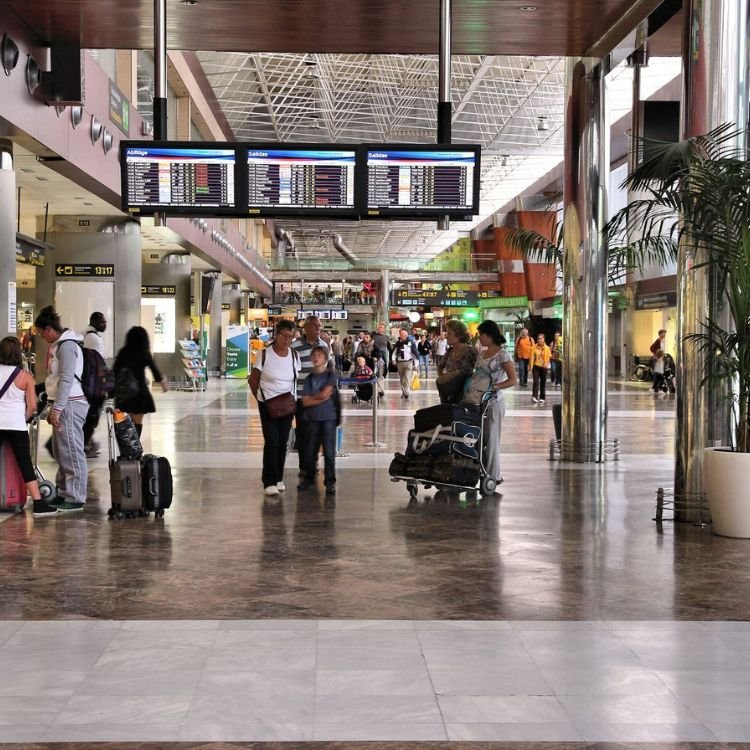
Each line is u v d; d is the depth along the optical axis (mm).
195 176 10836
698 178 8320
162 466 9016
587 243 13414
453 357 11031
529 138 49438
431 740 3891
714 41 8922
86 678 4582
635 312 44656
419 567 7051
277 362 10352
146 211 10828
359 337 41562
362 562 7203
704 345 8555
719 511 8273
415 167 10875
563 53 12344
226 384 35344
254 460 13250
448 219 10992
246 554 7469
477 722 4074
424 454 10414
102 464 12812
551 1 10391
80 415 9508
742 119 8977
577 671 4734
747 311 8328
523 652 5031
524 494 10547
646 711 4215
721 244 8398
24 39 11484
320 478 11625
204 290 36781
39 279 21922
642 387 36688
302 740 3881
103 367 11859
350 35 11641
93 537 8133
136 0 10508
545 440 16359
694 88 9023
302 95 43750
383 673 4680
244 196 10875
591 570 6992
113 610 5832
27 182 16609
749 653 5043
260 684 4512
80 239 21828
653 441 16453
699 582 6656
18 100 11445
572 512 9438
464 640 5238
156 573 6824
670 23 11562
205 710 4184
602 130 13367
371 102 45125
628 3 10469
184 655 4941
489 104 44125
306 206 10930
